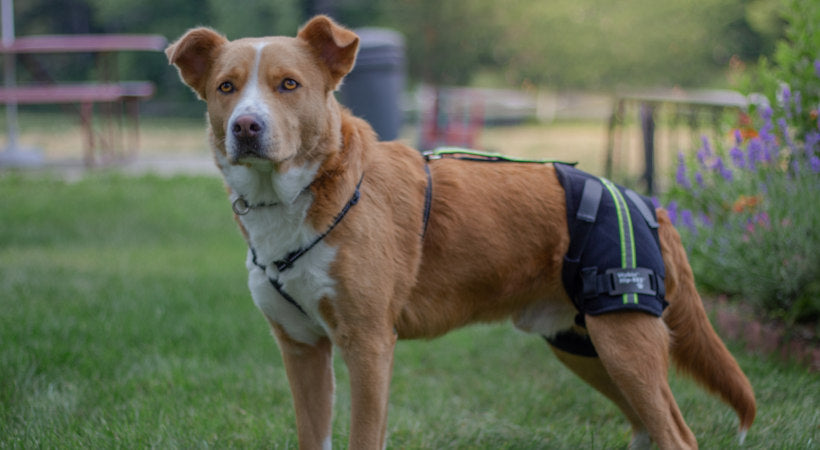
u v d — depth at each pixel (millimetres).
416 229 3395
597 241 3439
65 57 36844
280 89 3201
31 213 10898
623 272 3385
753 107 5680
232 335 5863
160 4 37125
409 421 4410
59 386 4719
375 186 3342
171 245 9578
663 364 3428
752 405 3666
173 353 5410
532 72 31109
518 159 3707
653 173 9039
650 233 3527
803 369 4766
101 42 15430
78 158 18234
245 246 9516
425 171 3525
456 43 31750
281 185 3164
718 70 30406
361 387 3250
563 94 32844
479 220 3473
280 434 4141
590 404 4758
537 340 5957
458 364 5598
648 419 3400
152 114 34625
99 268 7898
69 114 31047
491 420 4488
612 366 3408
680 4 29141
